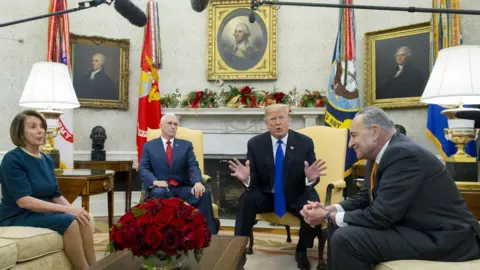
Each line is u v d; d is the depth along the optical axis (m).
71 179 3.40
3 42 5.41
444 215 1.89
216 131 5.97
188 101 5.99
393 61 5.47
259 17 6.22
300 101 5.84
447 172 1.97
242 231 3.26
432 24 4.82
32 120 2.71
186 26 6.42
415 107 5.30
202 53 6.40
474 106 3.83
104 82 6.05
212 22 6.31
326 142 3.83
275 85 6.24
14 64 5.48
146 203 1.67
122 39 6.14
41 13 5.69
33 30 5.62
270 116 3.45
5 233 2.32
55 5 5.34
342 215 2.06
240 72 6.23
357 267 1.89
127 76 6.18
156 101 5.76
